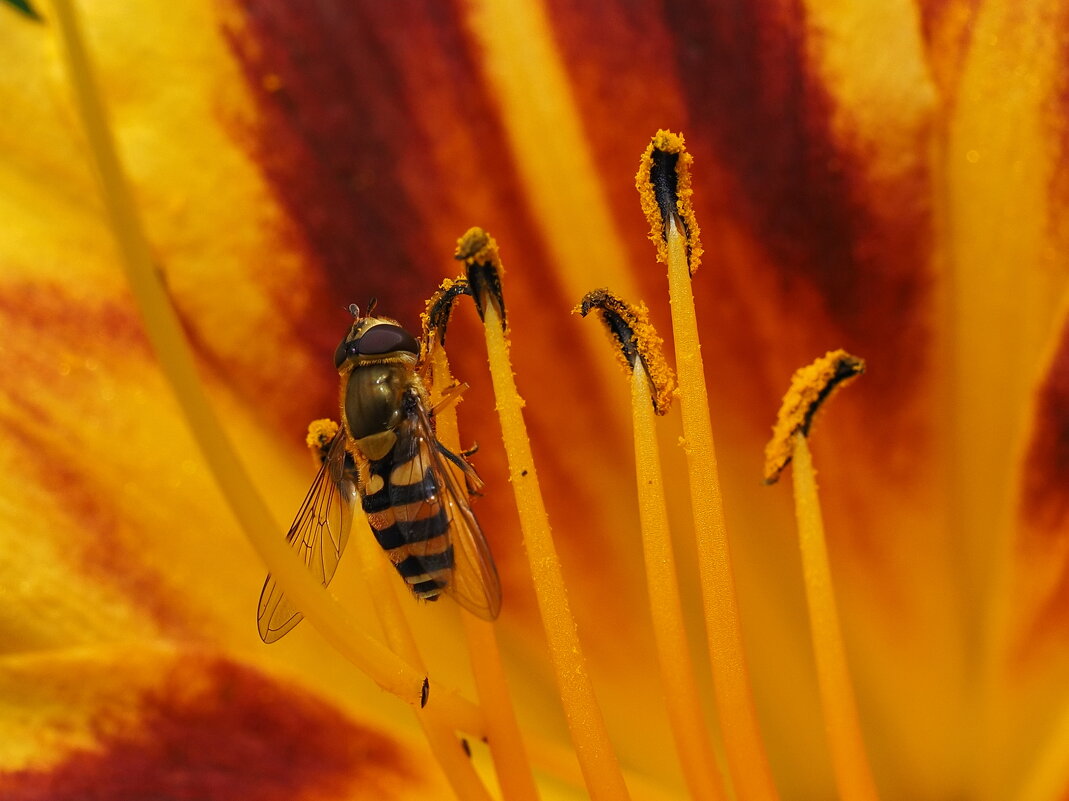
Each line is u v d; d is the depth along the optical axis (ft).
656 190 0.39
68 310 0.41
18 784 0.39
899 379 0.41
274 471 0.41
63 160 0.41
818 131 0.41
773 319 0.41
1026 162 0.40
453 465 0.40
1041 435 0.40
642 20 0.41
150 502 0.41
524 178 0.41
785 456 0.40
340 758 0.40
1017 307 0.41
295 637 0.41
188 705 0.40
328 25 0.41
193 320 0.41
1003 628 0.41
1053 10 0.40
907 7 0.40
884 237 0.41
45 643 0.40
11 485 0.40
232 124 0.41
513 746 0.39
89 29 0.40
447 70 0.41
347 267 0.41
